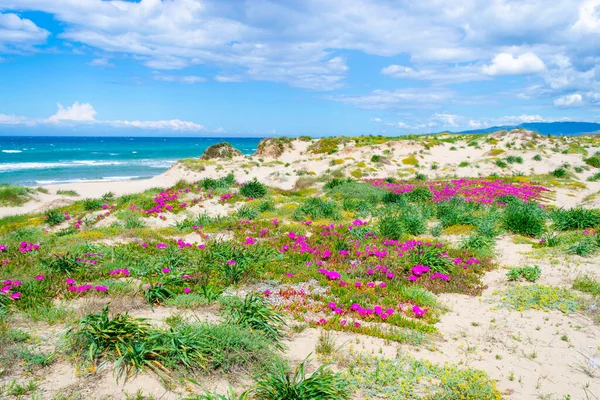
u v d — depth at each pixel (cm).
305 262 1027
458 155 4050
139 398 398
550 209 1889
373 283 892
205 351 491
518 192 2319
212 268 893
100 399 394
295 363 523
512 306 766
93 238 1184
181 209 1736
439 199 2070
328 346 563
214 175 3741
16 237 1311
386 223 1371
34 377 419
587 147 4347
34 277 761
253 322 596
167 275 789
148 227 1466
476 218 1559
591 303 744
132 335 485
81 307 621
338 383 455
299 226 1479
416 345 607
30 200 2455
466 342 623
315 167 3716
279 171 3669
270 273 933
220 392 434
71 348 479
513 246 1239
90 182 3619
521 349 598
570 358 569
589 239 1140
